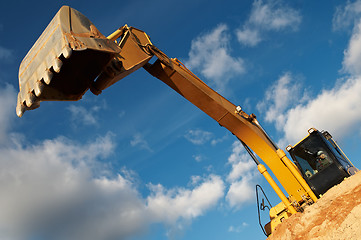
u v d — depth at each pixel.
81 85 8.09
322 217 9.79
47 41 7.06
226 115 11.93
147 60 10.29
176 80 11.22
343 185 9.95
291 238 10.16
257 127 12.73
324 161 11.62
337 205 9.65
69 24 7.06
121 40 9.97
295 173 11.44
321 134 12.03
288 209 11.30
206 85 11.83
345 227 8.88
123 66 9.52
